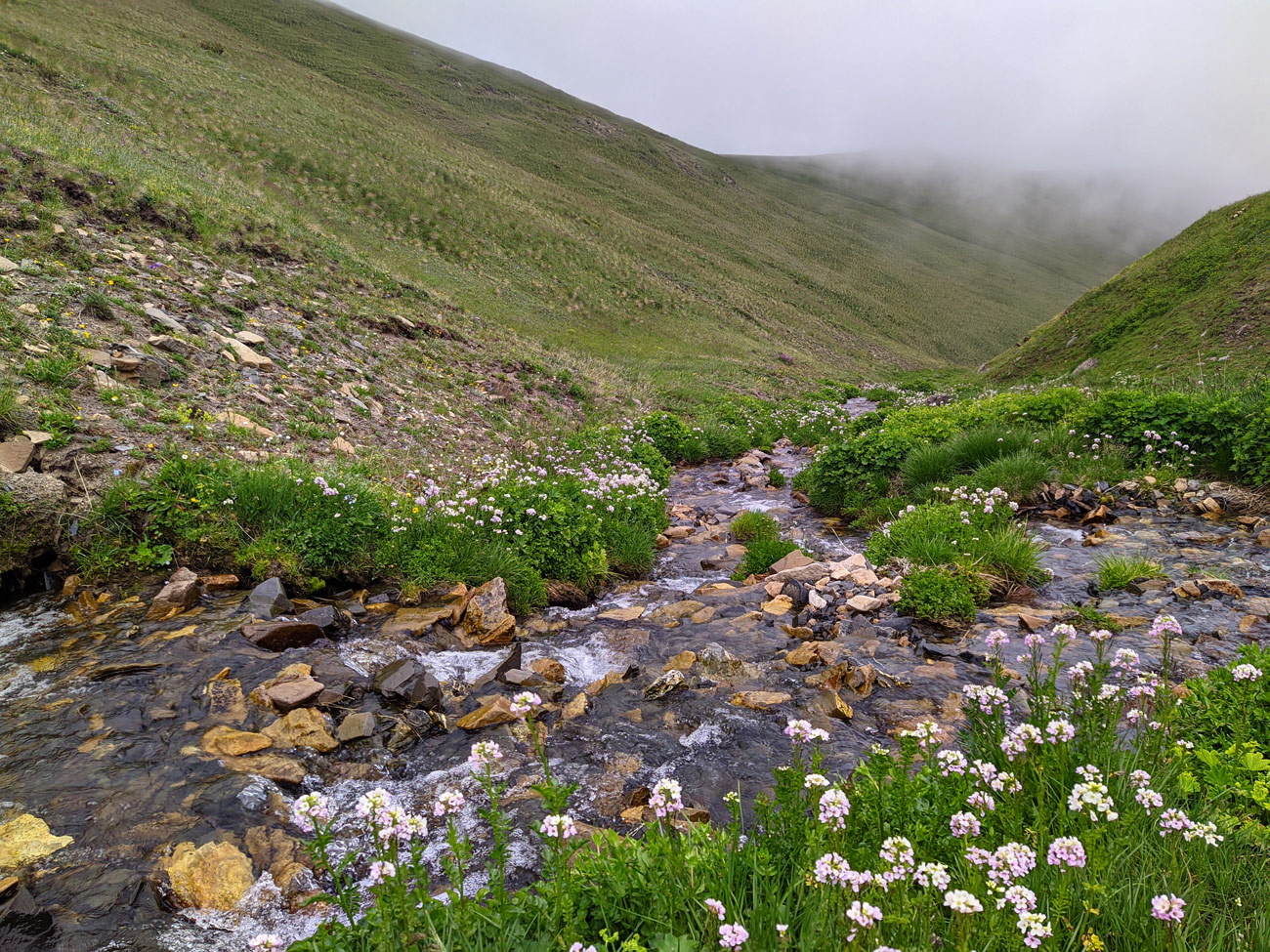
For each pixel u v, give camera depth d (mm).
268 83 54938
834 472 11836
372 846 3588
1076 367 32781
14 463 6355
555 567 8117
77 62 36812
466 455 12305
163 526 6656
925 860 2559
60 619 5684
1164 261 34750
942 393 34125
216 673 5031
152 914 3066
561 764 4395
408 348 17094
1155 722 3377
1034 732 3062
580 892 2625
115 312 10422
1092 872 2391
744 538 10586
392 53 123000
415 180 48000
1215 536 7949
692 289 61812
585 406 19625
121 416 7938
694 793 4066
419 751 4555
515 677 5551
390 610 6730
